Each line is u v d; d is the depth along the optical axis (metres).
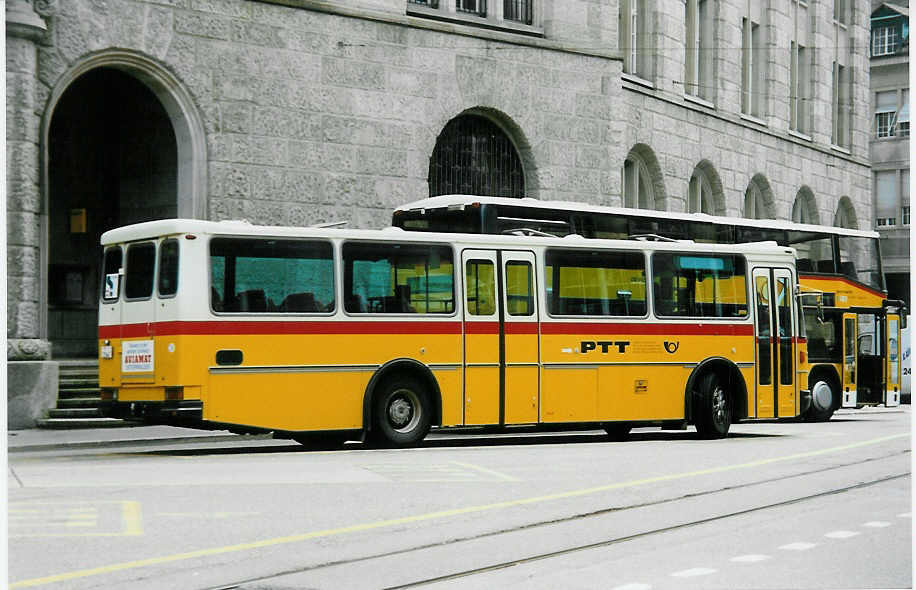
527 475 14.50
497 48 29.02
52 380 21.22
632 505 12.17
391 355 18.02
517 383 19.02
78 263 25.45
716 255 21.20
